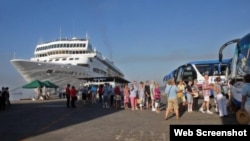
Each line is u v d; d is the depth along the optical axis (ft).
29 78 172.35
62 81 179.32
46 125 44.50
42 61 186.70
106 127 40.52
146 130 37.01
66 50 193.77
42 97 142.82
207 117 48.83
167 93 47.96
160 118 49.70
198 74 97.55
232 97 50.60
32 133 37.17
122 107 77.66
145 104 73.97
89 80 160.25
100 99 103.09
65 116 56.75
